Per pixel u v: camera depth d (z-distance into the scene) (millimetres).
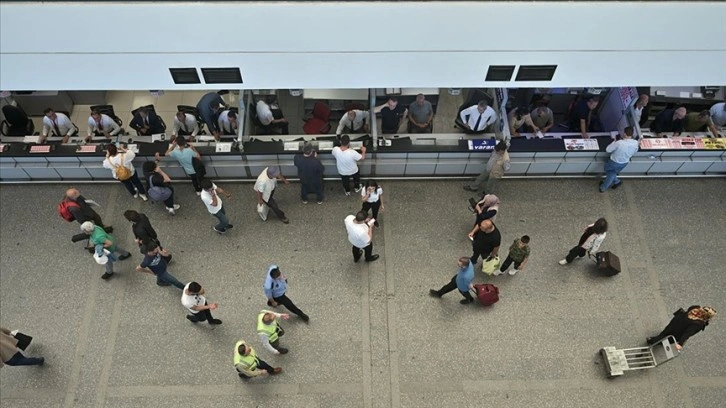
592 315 10531
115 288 10727
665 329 9734
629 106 11453
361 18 8180
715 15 8352
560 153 11562
